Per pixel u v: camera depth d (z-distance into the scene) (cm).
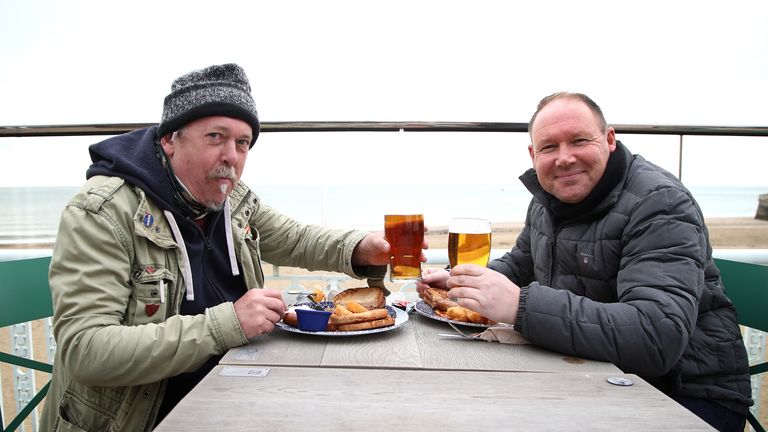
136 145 115
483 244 104
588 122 114
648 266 97
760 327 133
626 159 118
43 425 107
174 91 107
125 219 102
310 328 96
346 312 101
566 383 73
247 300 94
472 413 61
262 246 151
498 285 92
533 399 66
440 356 85
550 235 132
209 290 120
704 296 114
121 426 97
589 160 114
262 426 56
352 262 140
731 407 110
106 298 94
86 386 100
